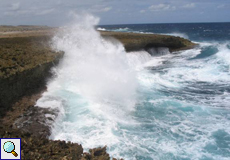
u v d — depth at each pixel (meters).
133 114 11.21
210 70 19.53
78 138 8.77
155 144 8.64
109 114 10.88
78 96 12.59
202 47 31.92
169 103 12.63
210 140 8.94
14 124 8.77
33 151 6.61
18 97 11.21
